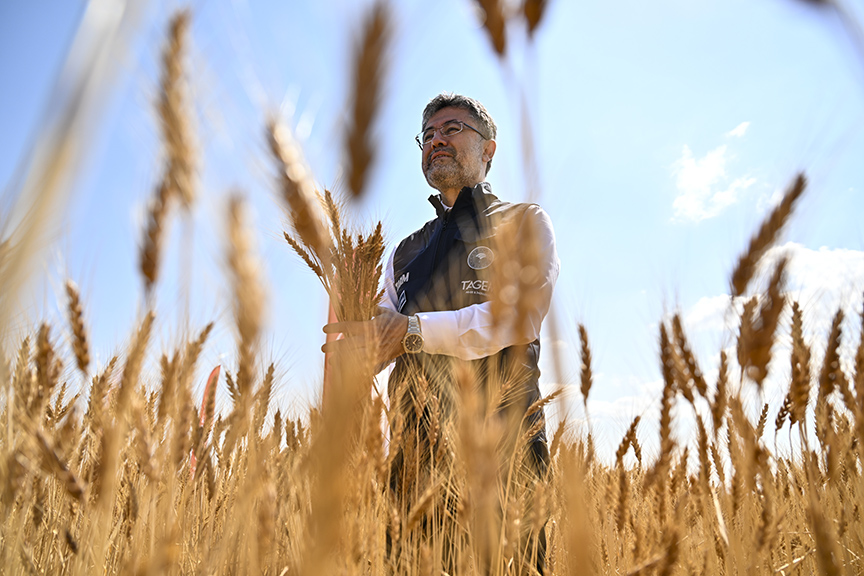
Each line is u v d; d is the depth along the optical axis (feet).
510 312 2.46
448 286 8.58
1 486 4.42
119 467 5.45
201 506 6.49
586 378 5.46
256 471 4.17
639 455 6.56
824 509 6.29
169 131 2.62
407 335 6.75
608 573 5.75
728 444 5.34
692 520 6.38
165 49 2.63
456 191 10.32
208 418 5.69
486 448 2.94
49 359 4.48
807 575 6.38
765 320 3.92
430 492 5.43
